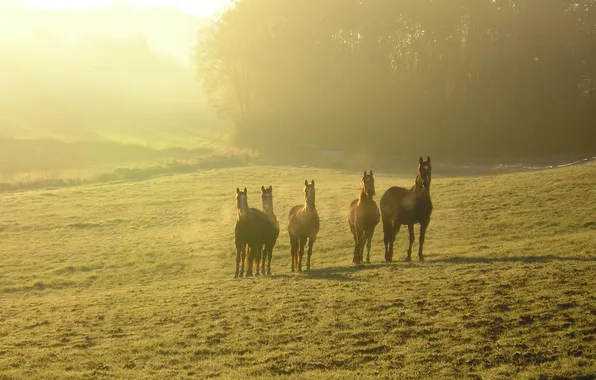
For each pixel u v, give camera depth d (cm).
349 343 1095
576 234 2092
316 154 7006
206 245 2781
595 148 7106
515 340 1034
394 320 1179
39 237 3122
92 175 5278
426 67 8031
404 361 1001
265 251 2005
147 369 1047
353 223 2005
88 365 1082
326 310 1284
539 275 1380
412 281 1472
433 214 2867
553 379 897
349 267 1852
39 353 1161
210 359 1080
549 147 7319
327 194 3831
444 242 2375
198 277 2269
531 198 2869
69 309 1599
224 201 3884
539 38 7456
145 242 2928
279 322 1245
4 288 2247
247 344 1134
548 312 1133
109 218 3506
